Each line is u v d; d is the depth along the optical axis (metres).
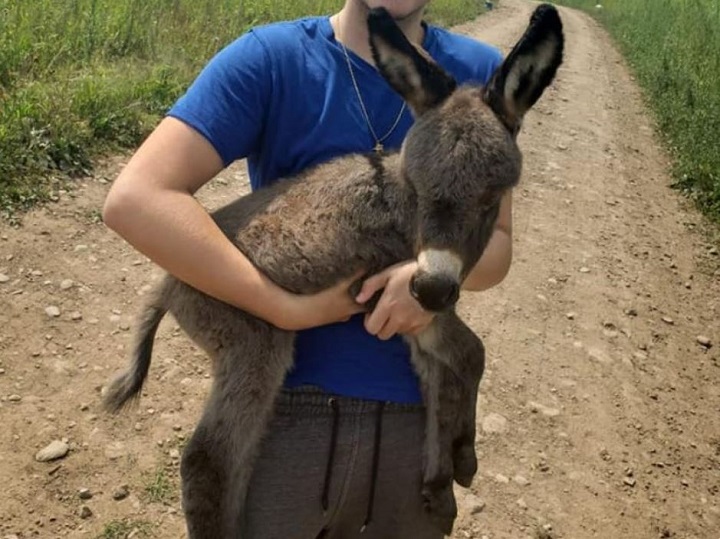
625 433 4.91
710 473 4.71
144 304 2.86
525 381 5.22
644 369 5.61
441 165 2.36
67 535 3.62
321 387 2.50
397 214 2.55
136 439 4.19
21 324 4.84
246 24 11.37
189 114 2.35
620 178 9.37
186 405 4.47
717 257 7.60
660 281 6.96
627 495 4.41
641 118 12.36
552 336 5.79
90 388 4.47
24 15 8.52
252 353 2.56
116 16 9.45
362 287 2.44
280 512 2.57
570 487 4.39
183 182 2.31
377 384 2.52
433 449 2.74
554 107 12.12
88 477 3.92
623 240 7.65
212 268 2.28
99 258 5.61
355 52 2.55
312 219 2.60
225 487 2.56
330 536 2.76
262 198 2.67
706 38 16.41
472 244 2.43
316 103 2.51
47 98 6.96
